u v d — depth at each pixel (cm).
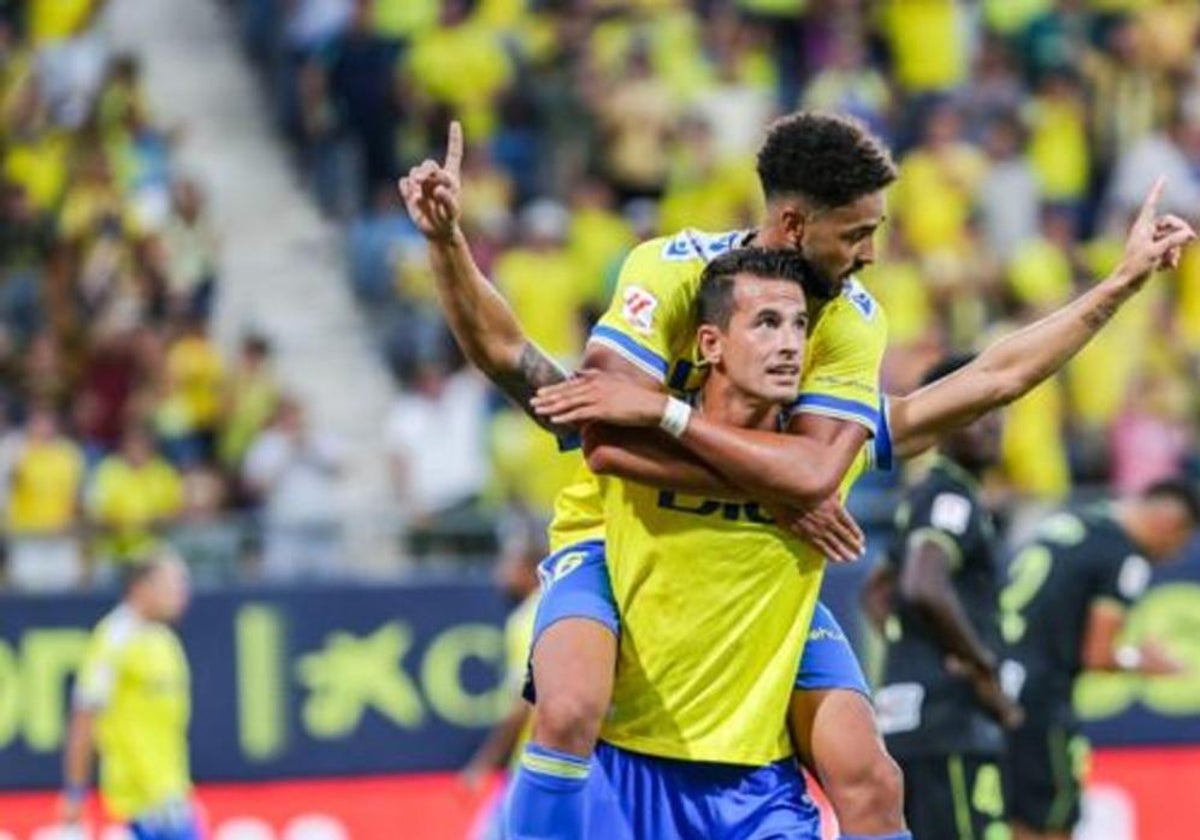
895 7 3688
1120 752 2798
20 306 3284
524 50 3516
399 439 3086
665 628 1384
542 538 2777
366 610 2758
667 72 3528
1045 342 1428
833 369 1372
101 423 3148
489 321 1418
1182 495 2153
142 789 2502
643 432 1357
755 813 1404
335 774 2742
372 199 3466
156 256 3275
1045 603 2150
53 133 3488
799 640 1399
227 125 3638
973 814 1931
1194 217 3578
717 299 1356
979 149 3525
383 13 3516
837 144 1345
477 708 2769
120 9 3744
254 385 3100
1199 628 2795
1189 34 3731
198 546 2812
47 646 2706
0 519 3005
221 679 2728
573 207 3356
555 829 1368
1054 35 3697
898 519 1961
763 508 1373
